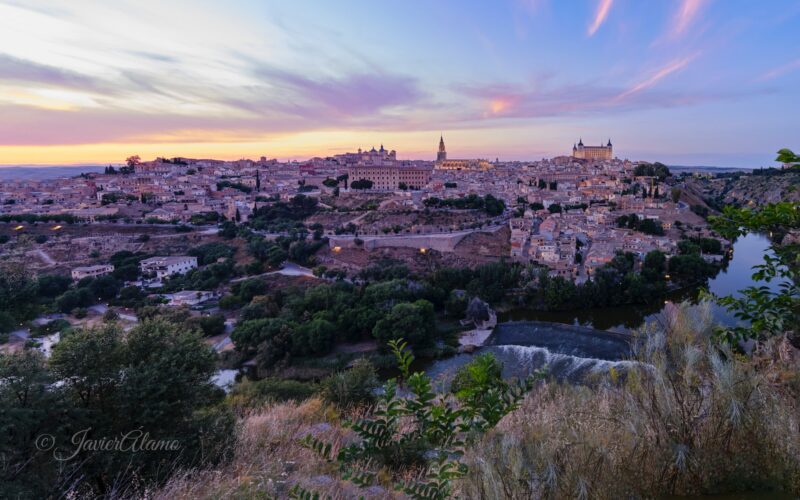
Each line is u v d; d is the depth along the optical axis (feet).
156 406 28.50
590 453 13.16
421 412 15.20
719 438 13.38
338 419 39.06
